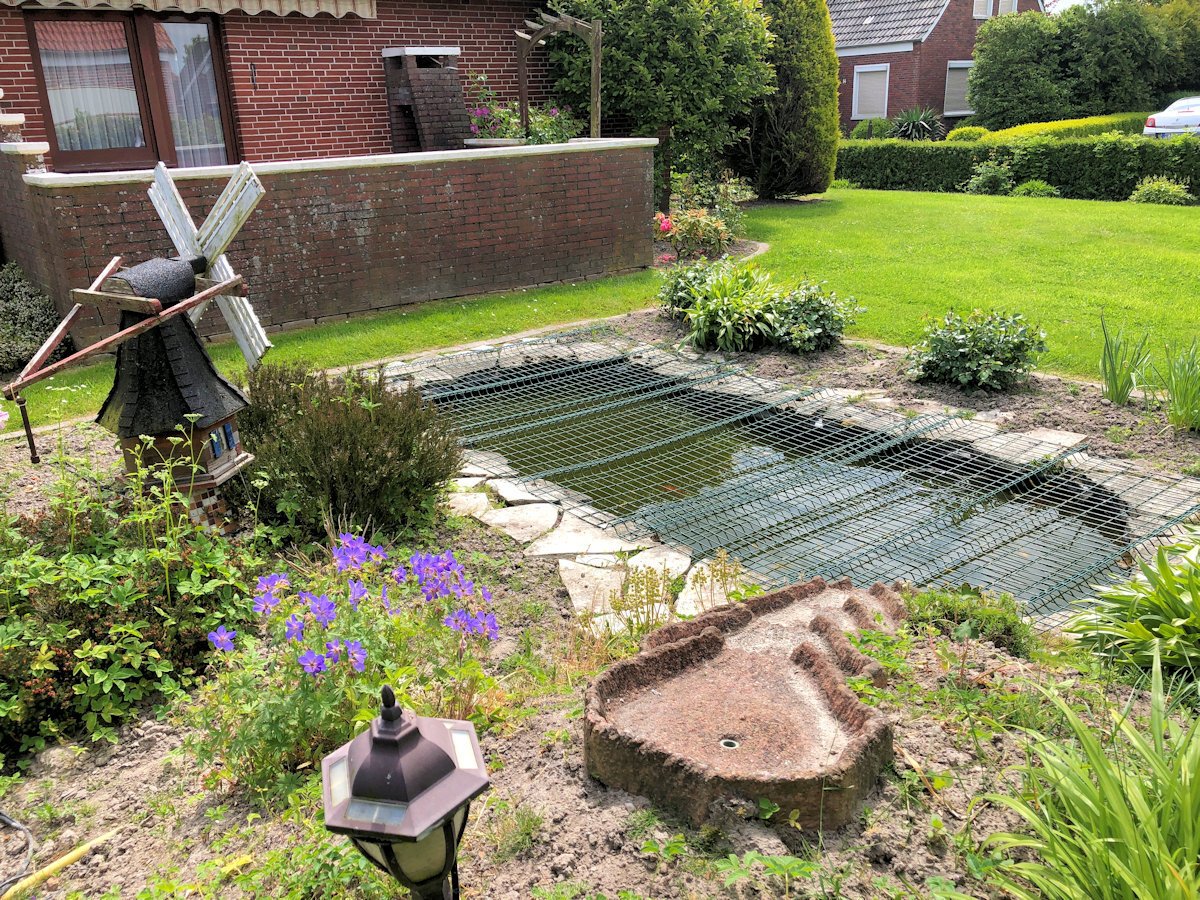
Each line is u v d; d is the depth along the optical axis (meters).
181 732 3.48
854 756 2.45
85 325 7.82
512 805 2.62
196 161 10.93
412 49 11.09
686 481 6.14
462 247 9.79
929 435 6.30
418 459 5.13
